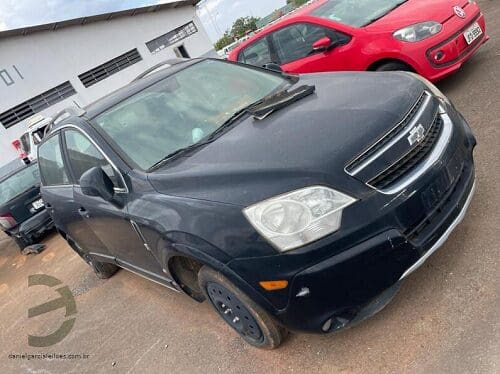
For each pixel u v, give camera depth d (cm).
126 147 302
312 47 547
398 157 219
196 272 294
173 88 343
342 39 520
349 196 204
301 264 204
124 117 323
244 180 222
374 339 240
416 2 519
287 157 221
